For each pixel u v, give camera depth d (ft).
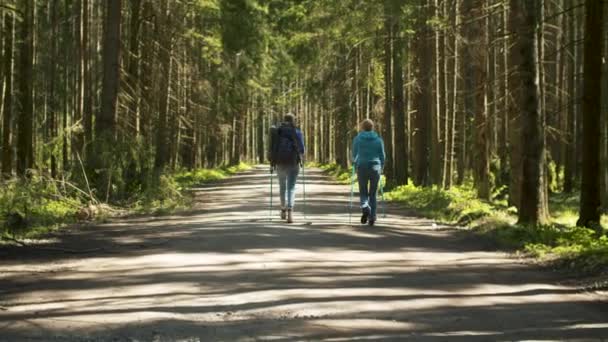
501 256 41.86
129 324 24.72
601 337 23.16
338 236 49.90
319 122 279.90
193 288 31.04
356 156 57.72
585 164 50.72
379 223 60.29
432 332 23.72
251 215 66.49
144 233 52.19
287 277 33.73
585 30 49.85
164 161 117.91
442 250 44.37
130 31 102.32
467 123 135.85
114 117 82.38
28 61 100.94
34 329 24.09
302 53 132.36
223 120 179.11
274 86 262.06
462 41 86.63
